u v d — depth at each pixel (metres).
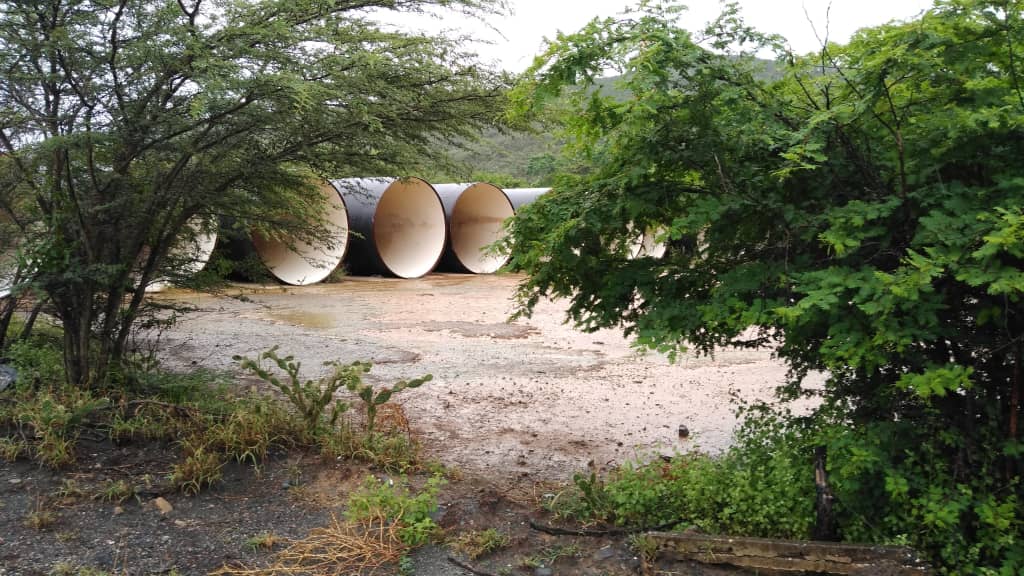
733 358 9.59
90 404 5.38
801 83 3.77
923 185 3.54
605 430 6.54
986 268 3.07
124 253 6.12
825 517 3.80
